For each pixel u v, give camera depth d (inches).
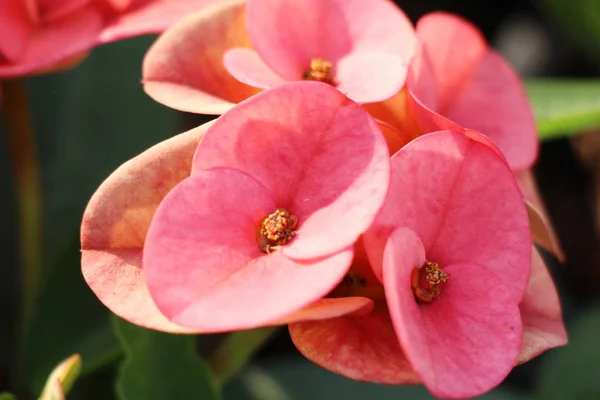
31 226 6.8
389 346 5.3
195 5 6.2
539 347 5.5
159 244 5.1
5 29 6.0
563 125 7.3
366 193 5.2
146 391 6.1
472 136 5.4
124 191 5.3
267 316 5.0
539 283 5.7
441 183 5.4
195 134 5.4
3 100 6.6
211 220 5.2
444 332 5.2
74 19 6.2
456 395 5.1
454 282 5.4
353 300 5.2
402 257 5.1
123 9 6.3
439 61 6.2
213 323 5.0
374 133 5.3
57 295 6.8
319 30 5.9
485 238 5.4
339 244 5.1
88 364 6.6
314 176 5.3
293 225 5.3
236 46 5.9
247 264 5.2
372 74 5.7
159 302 5.1
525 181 6.3
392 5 5.9
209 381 6.2
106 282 5.3
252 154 5.3
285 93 5.3
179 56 5.7
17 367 7.0
